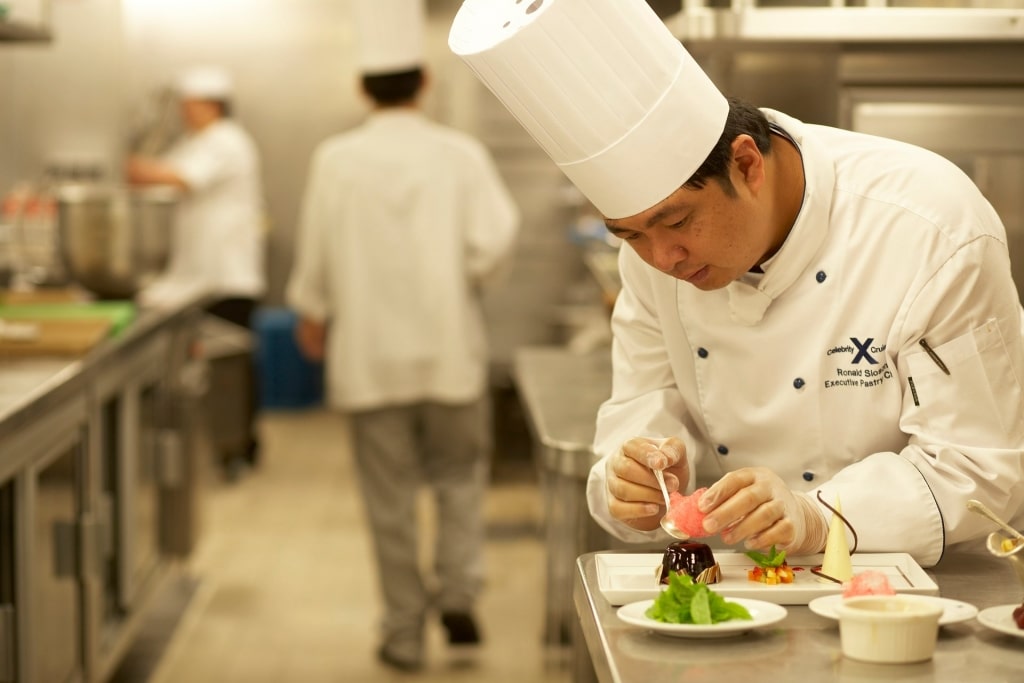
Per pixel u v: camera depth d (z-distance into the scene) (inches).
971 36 85.1
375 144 146.1
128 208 146.6
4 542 92.8
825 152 64.7
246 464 241.4
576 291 235.6
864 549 58.4
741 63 108.3
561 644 139.8
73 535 107.7
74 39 193.8
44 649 100.3
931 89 95.3
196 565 182.4
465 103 266.5
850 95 95.4
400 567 145.1
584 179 59.7
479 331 151.3
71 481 109.8
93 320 126.6
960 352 60.9
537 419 97.0
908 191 63.6
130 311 138.4
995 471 58.7
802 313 64.6
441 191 145.8
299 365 301.9
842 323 64.0
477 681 139.9
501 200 149.5
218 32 308.8
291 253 316.8
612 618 51.8
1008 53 94.8
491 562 184.7
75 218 145.2
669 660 46.9
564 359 130.6
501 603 167.0
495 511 213.3
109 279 146.6
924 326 61.6
